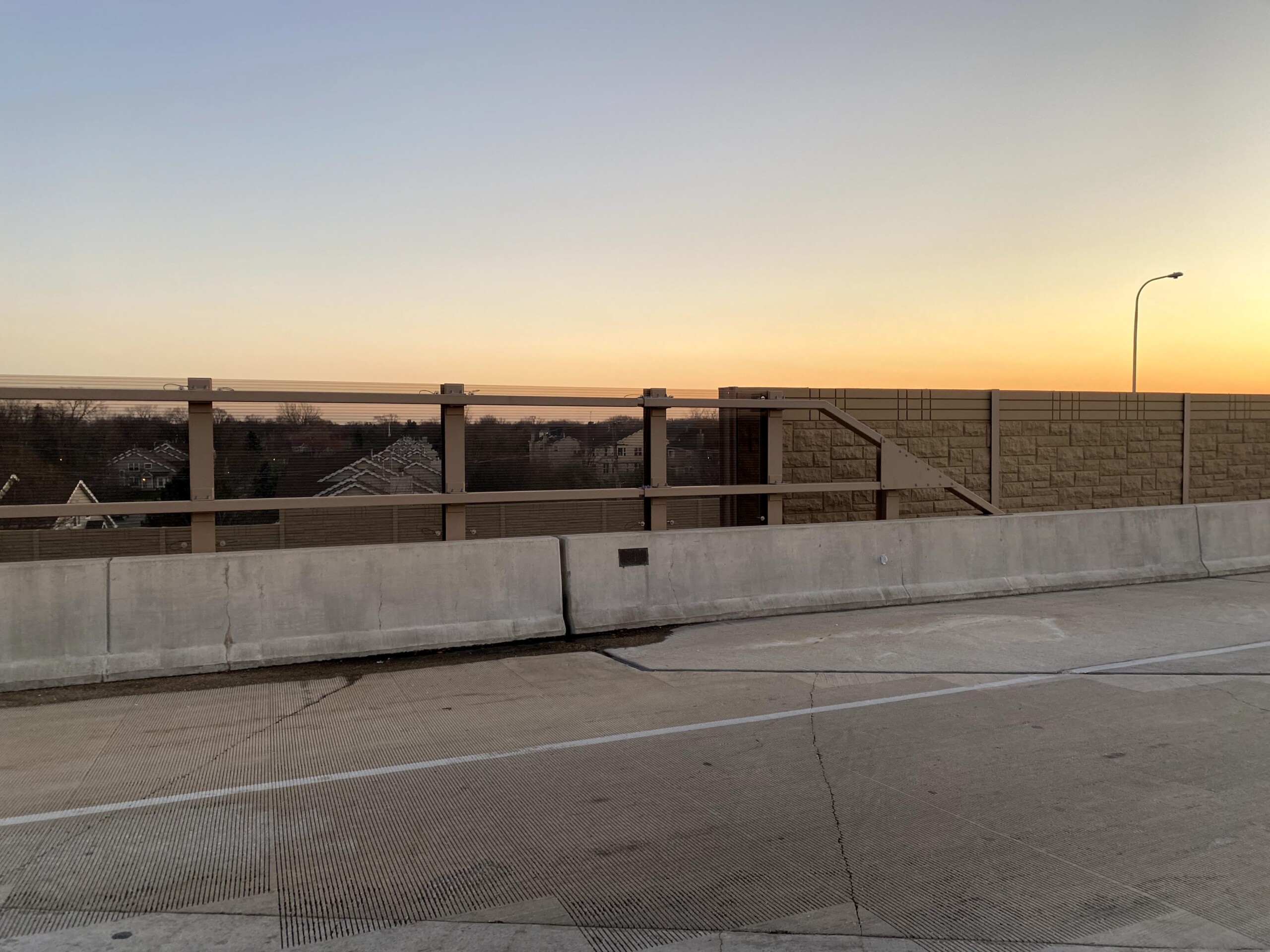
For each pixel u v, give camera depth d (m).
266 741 6.80
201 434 11.09
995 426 17.84
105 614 8.77
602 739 6.80
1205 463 20.23
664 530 13.02
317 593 9.54
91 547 10.80
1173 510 14.80
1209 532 15.11
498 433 12.40
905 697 7.90
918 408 17.23
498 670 9.07
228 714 7.56
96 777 6.04
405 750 6.57
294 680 8.71
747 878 4.56
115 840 5.04
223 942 3.98
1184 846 4.93
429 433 12.10
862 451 16.66
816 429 16.38
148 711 7.69
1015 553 13.45
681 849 4.89
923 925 4.12
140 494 10.95
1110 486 19.19
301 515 11.53
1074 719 7.25
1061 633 10.56
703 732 6.95
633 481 13.18
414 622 9.91
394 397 11.85
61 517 10.69
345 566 9.67
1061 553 13.80
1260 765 6.18
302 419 11.54
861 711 7.50
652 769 6.14
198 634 9.05
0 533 10.55
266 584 9.34
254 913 4.23
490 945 3.95
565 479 12.76
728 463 13.74
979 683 8.38
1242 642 10.05
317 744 6.72
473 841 5.00
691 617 11.23
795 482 15.52
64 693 8.30
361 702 7.92
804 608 11.88
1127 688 8.20
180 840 5.03
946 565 12.97
